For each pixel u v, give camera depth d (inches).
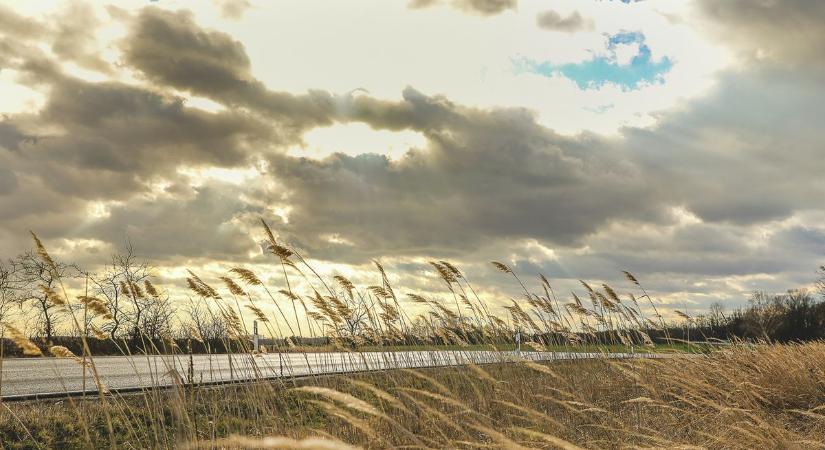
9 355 743.1
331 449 87.9
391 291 398.9
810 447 269.1
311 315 333.1
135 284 303.1
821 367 397.1
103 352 783.7
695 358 446.9
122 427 331.0
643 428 301.3
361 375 343.9
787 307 1453.0
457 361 420.8
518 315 478.3
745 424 297.0
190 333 326.0
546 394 385.7
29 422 327.0
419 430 283.0
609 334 512.7
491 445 206.5
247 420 313.3
